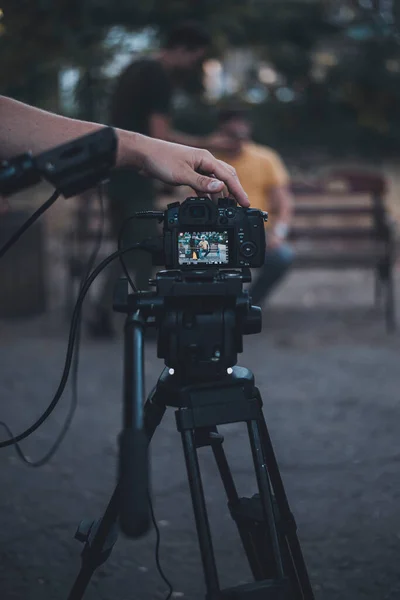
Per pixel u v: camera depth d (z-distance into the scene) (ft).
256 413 6.64
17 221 25.40
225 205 6.95
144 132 20.98
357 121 33.60
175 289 6.47
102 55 26.91
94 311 25.31
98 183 6.45
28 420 15.70
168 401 6.63
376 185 26.03
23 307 25.44
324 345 21.57
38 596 9.38
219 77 33.45
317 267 23.95
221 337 6.56
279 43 32.14
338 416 15.76
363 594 9.36
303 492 12.24
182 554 10.43
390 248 24.04
